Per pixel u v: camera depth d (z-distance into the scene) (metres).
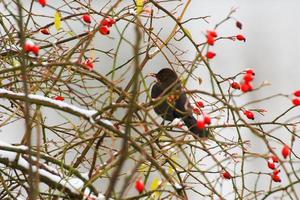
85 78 10.55
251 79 8.46
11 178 9.69
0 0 10.05
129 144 8.68
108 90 9.02
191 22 50.38
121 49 22.09
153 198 9.21
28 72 9.65
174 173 9.55
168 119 11.65
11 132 20.64
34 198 7.46
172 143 9.43
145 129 9.41
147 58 10.23
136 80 7.23
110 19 9.38
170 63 10.23
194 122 10.18
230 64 44.41
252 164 24.12
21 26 7.62
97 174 8.76
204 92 8.38
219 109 9.52
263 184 23.31
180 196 8.84
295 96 9.29
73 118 19.17
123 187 7.18
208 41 8.45
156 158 9.59
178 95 8.81
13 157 9.16
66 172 9.96
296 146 27.89
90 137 9.75
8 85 9.76
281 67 44.97
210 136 9.55
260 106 35.22
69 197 9.22
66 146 9.09
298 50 50.56
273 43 51.88
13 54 10.36
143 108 8.43
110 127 8.67
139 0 9.96
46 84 10.28
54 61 10.14
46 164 10.08
